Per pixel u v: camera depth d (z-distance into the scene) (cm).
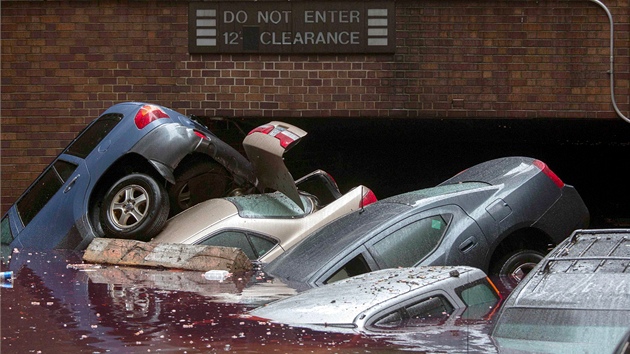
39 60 1473
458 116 1435
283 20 1445
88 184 1036
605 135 1772
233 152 1091
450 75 1434
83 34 1471
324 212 926
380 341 448
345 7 1439
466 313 528
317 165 1811
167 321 509
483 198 778
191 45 1453
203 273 761
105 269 804
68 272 775
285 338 458
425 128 1702
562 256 527
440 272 576
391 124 1642
